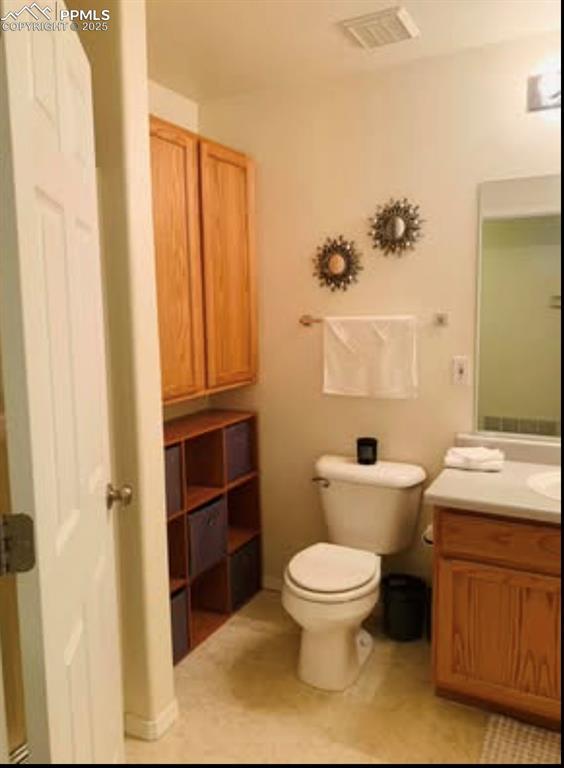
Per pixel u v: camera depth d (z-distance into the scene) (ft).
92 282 4.83
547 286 8.13
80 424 4.21
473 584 6.89
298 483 10.11
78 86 4.49
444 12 7.14
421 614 8.72
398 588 8.82
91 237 4.86
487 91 8.14
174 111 9.61
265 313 10.04
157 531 6.69
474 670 6.98
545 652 6.58
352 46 8.00
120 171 6.06
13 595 4.03
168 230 7.88
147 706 6.66
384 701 7.33
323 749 6.50
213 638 8.93
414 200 8.75
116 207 6.12
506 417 8.55
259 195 9.84
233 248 9.31
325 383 9.47
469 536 6.85
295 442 10.05
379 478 8.62
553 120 7.83
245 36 7.64
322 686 7.56
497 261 8.36
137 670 6.64
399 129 8.74
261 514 10.47
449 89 8.36
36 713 3.24
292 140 9.49
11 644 4.03
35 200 3.25
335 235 9.36
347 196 9.20
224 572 9.56
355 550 8.35
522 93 7.95
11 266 3.01
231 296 9.31
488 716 7.00
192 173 8.31
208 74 8.86
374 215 9.04
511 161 8.13
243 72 8.80
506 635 6.77
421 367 8.96
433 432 8.99
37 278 3.25
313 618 7.29
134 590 6.56
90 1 5.96
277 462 10.24
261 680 7.82
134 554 6.51
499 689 6.86
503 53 7.99
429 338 8.87
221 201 8.97
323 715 7.07
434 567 7.11
